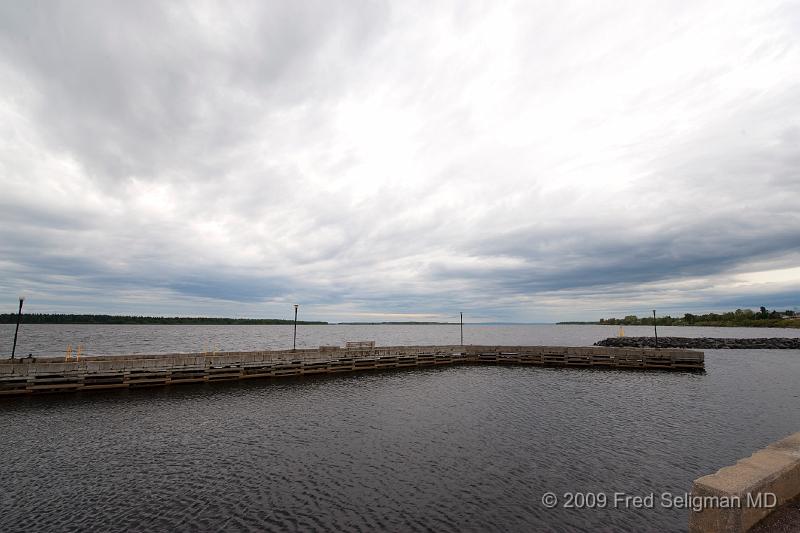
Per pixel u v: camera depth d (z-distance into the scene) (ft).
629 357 182.39
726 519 18.71
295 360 154.61
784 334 528.22
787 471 22.16
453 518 47.78
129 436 76.84
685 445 71.92
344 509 49.62
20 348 266.77
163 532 44.37
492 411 97.35
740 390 125.18
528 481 57.31
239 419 89.51
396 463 63.67
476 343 424.05
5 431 78.89
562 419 89.61
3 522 45.83
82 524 45.75
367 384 136.67
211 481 57.11
